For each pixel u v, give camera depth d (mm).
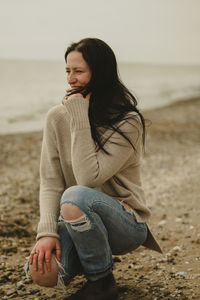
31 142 11352
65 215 2127
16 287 2775
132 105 2352
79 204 2094
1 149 10141
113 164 2242
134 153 2371
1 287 2783
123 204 2318
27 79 57875
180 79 75438
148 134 12555
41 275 2176
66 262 2195
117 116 2268
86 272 2236
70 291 2688
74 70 2346
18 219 4543
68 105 2244
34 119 16953
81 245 2152
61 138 2418
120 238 2312
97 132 2299
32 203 5441
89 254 2172
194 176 7043
